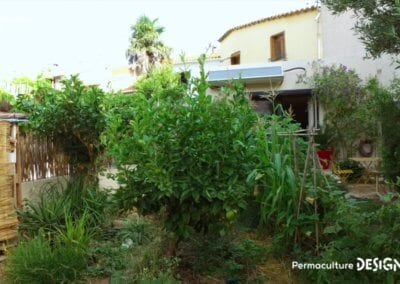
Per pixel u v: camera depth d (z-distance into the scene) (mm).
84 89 6441
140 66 27016
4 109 6504
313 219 4094
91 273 4195
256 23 17094
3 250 4871
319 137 11664
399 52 5543
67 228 4629
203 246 4293
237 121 4059
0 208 4922
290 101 13148
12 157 5309
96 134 6375
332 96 11648
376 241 3330
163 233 4387
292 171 4383
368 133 11242
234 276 3988
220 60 19594
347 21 12469
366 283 3389
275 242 4363
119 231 5344
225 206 3760
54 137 6801
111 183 7012
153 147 3791
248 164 4215
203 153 3791
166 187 3643
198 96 3957
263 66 13094
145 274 3754
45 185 6559
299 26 15453
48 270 3785
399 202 3467
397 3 4535
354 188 9344
